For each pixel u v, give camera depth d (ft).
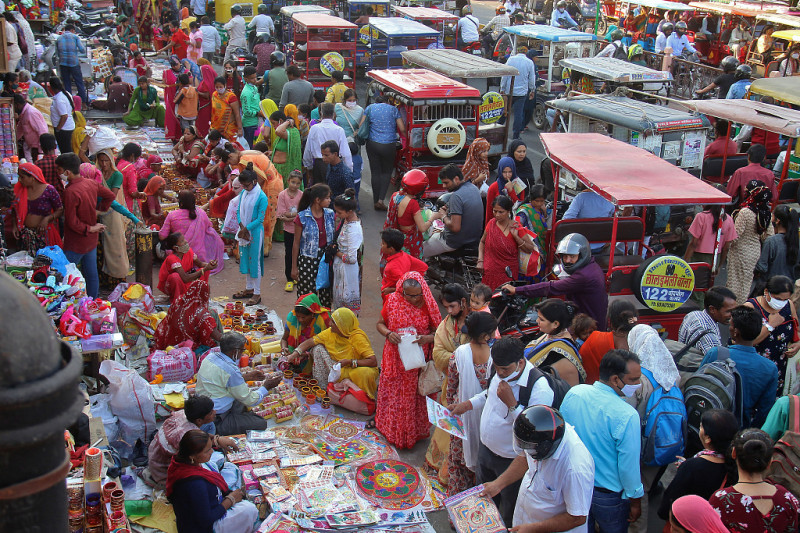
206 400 17.25
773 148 39.01
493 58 67.10
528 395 14.38
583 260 21.11
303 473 18.70
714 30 70.49
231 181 33.22
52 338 3.63
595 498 14.14
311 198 25.27
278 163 36.88
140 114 50.29
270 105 43.14
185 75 46.68
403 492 18.30
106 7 79.77
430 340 19.75
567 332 17.19
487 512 13.38
